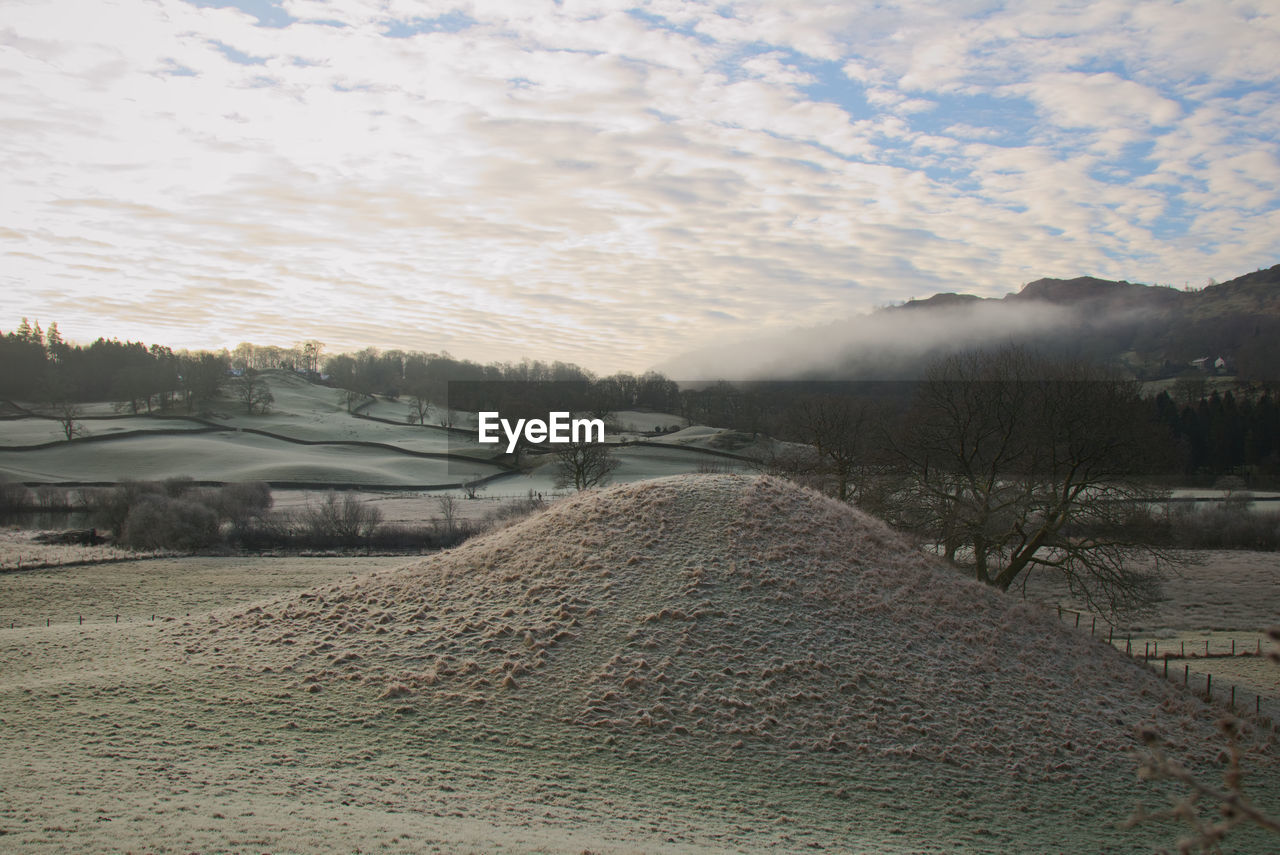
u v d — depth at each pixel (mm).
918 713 24750
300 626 29969
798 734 23219
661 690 24531
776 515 35562
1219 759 25156
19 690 24109
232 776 18734
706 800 19812
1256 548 75875
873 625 29172
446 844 15438
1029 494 41312
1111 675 30078
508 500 103625
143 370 190000
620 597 29469
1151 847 19547
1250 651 42312
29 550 65938
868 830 19062
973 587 34312
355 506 82000
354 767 19922
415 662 26109
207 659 27078
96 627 33938
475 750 21312
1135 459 40156
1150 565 59625
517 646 26766
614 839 16891
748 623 28125
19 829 14602
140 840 14383
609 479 97688
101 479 121750
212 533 74500
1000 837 19375
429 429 177625
